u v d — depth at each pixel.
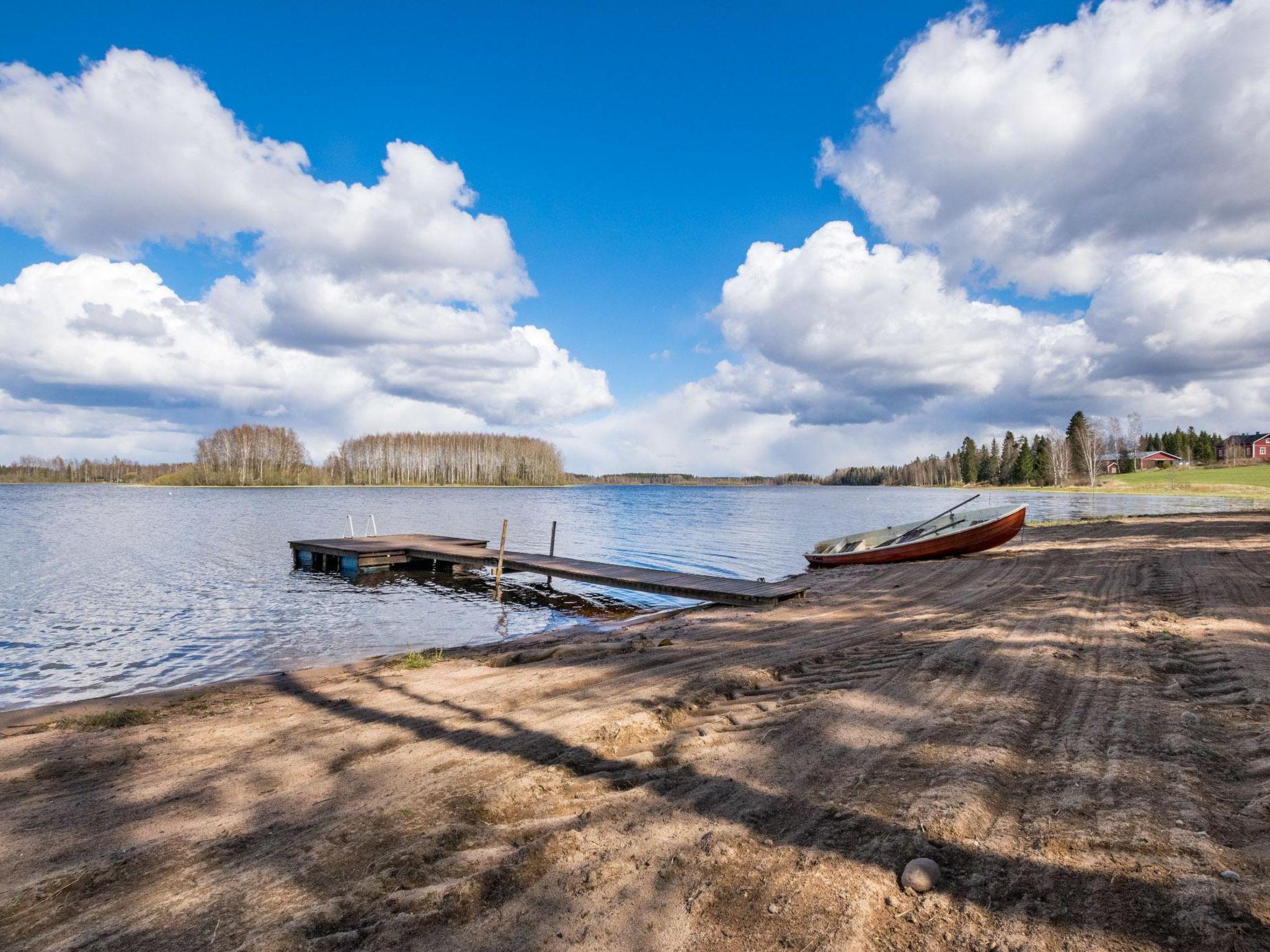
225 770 5.14
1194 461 114.19
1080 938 2.59
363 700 7.13
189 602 16.23
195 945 2.93
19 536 32.91
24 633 12.72
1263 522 24.09
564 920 2.98
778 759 4.70
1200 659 6.60
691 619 12.35
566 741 5.36
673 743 5.21
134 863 3.70
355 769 5.04
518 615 14.75
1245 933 2.51
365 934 2.92
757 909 2.97
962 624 9.12
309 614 14.82
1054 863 3.14
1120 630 8.11
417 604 16.23
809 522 45.06
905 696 5.91
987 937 2.66
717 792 4.22
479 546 23.52
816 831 3.63
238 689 8.23
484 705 6.63
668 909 3.02
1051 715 5.23
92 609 15.24
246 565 23.25
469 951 2.80
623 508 64.50
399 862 3.54
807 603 13.02
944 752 4.56
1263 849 3.10
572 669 8.02
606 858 3.47
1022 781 4.08
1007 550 19.72
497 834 3.85
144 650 11.43
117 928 3.09
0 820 4.35
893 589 13.90
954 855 3.29
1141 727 4.84
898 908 2.90
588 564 18.92
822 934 2.76
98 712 7.49
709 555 26.08
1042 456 100.56
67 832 4.14
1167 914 2.67
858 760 4.59
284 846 3.83
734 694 6.60
